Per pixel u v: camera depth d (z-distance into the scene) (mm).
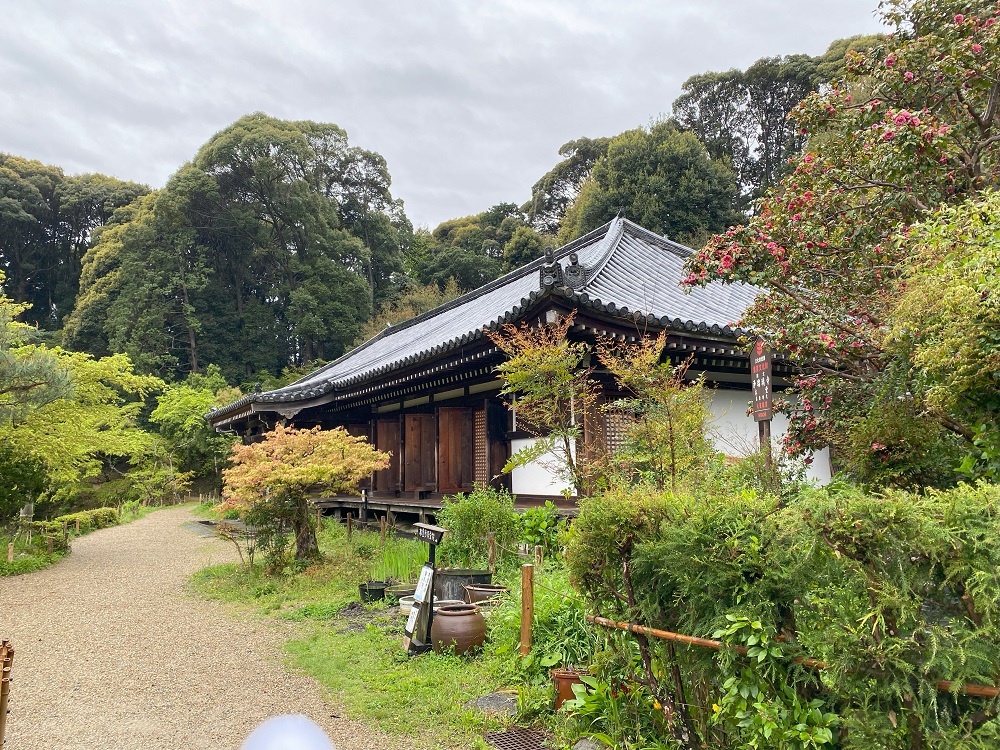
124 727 4855
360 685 5449
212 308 50812
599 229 20031
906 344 4320
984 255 3562
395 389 17109
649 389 6336
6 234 55625
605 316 9273
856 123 6688
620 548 3568
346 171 58781
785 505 3438
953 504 2391
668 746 3535
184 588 10891
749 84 41344
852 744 2559
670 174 33750
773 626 2867
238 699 5371
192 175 48156
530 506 11828
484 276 54188
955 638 2346
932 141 5789
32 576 12641
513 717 4582
